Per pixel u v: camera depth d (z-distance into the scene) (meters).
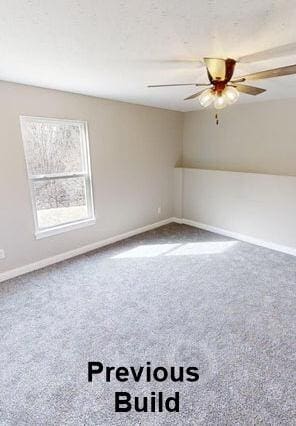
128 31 1.59
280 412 1.51
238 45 1.80
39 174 3.26
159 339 2.10
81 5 1.29
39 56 2.01
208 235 4.51
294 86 3.00
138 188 4.47
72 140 3.51
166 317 2.37
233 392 1.64
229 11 1.36
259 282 2.94
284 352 1.94
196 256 3.67
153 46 1.82
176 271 3.24
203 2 1.27
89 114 3.54
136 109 4.13
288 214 3.66
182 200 5.12
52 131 3.29
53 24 1.50
